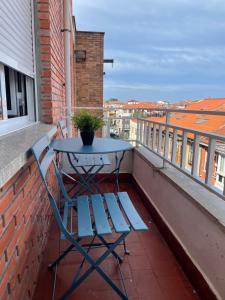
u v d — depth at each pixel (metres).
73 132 4.12
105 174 3.53
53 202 1.30
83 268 1.75
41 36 2.30
